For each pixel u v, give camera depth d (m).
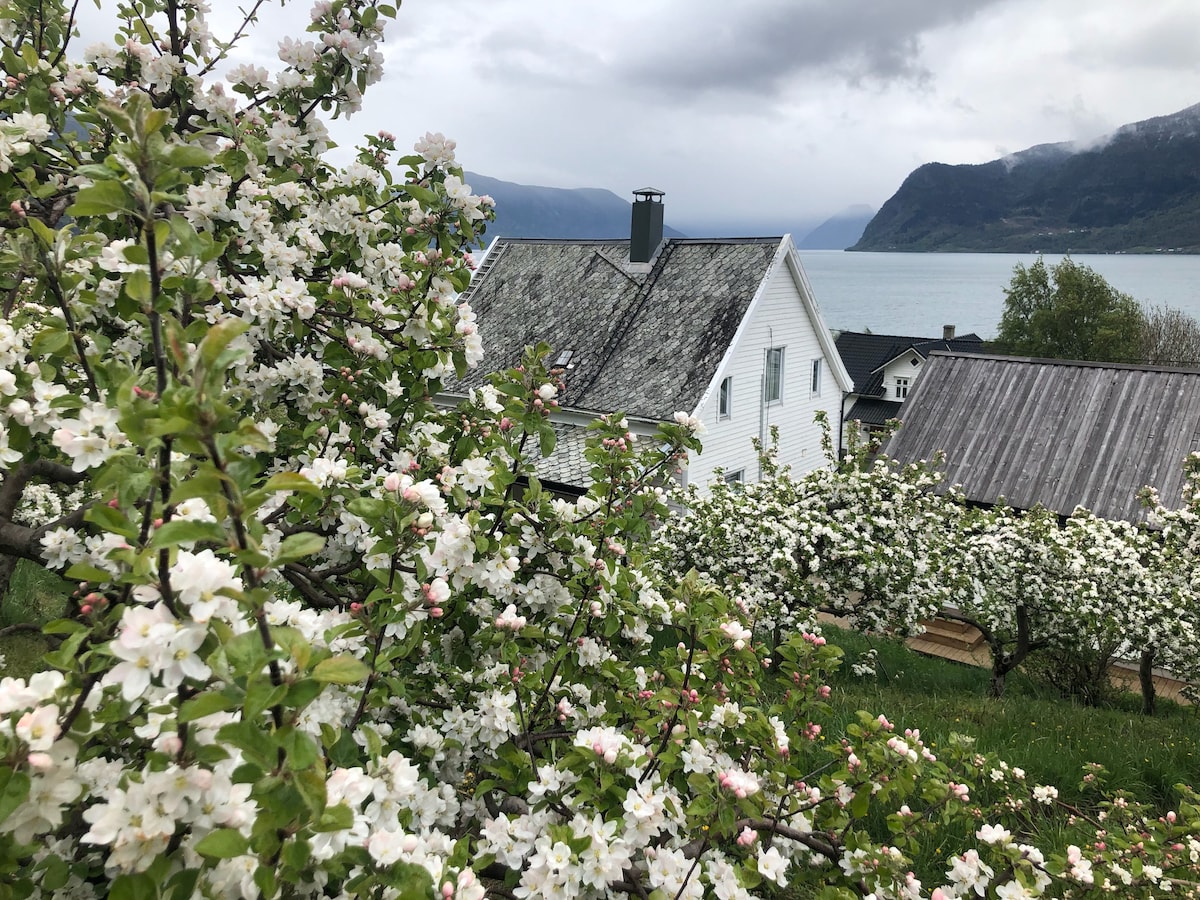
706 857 2.81
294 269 3.99
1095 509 16.05
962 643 16.77
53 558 2.94
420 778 2.95
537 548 3.62
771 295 19.52
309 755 1.54
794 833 3.11
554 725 3.57
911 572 10.55
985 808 5.26
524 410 3.82
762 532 10.27
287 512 3.36
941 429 18.53
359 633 2.52
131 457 1.82
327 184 4.25
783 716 4.31
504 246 24.67
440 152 4.19
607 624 3.56
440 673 3.73
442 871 2.16
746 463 19.78
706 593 3.12
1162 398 17.06
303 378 3.68
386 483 2.60
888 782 3.11
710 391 17.69
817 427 22.34
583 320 20.86
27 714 1.62
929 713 8.39
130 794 1.65
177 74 3.99
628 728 3.41
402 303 3.92
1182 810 4.00
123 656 1.58
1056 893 3.48
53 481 3.52
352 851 1.95
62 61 4.47
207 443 1.46
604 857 2.42
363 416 3.66
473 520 3.03
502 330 22.05
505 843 2.67
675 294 19.94
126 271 2.50
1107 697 12.30
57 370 3.12
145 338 2.54
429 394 4.04
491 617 3.56
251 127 4.12
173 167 1.87
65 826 2.04
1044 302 50.34
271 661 1.57
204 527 1.45
